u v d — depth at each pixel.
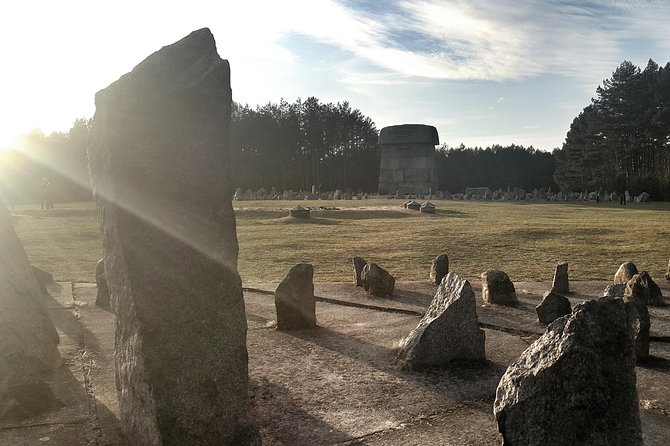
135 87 3.67
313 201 42.50
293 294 6.98
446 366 5.55
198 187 3.65
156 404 3.29
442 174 80.56
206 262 3.60
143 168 3.55
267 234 19.62
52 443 3.88
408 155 51.78
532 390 3.10
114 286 3.69
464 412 4.46
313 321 7.08
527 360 3.30
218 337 3.56
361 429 4.14
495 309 8.16
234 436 3.54
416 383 5.11
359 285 10.02
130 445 3.69
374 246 16.20
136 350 3.43
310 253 14.98
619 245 16.14
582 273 11.80
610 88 64.94
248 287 9.72
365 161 77.12
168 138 3.63
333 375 5.31
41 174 51.25
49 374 5.23
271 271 12.31
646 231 19.39
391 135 51.81
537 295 9.34
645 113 62.03
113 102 3.65
